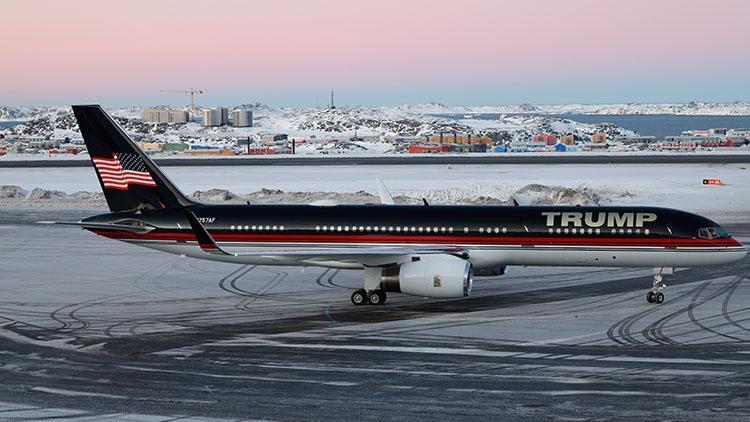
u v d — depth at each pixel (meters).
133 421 43.62
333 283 86.12
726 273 90.38
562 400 46.50
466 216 78.94
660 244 75.12
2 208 153.62
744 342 60.38
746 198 158.25
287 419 43.81
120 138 82.75
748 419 43.12
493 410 44.88
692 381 50.09
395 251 73.31
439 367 53.88
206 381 50.88
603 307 73.75
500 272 82.25
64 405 46.25
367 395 47.78
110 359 56.25
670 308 73.12
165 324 67.50
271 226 80.94
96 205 156.75
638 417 43.53
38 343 60.97
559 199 150.25
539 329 65.06
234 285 85.12
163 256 103.12
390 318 69.50
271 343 60.81
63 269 94.25
